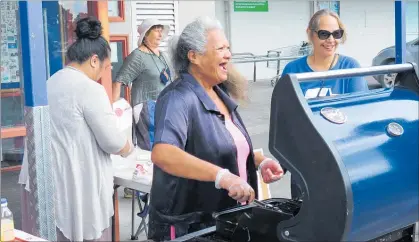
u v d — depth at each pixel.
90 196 3.07
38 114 2.10
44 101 2.12
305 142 1.48
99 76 3.14
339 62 3.06
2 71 4.14
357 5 12.09
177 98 2.13
